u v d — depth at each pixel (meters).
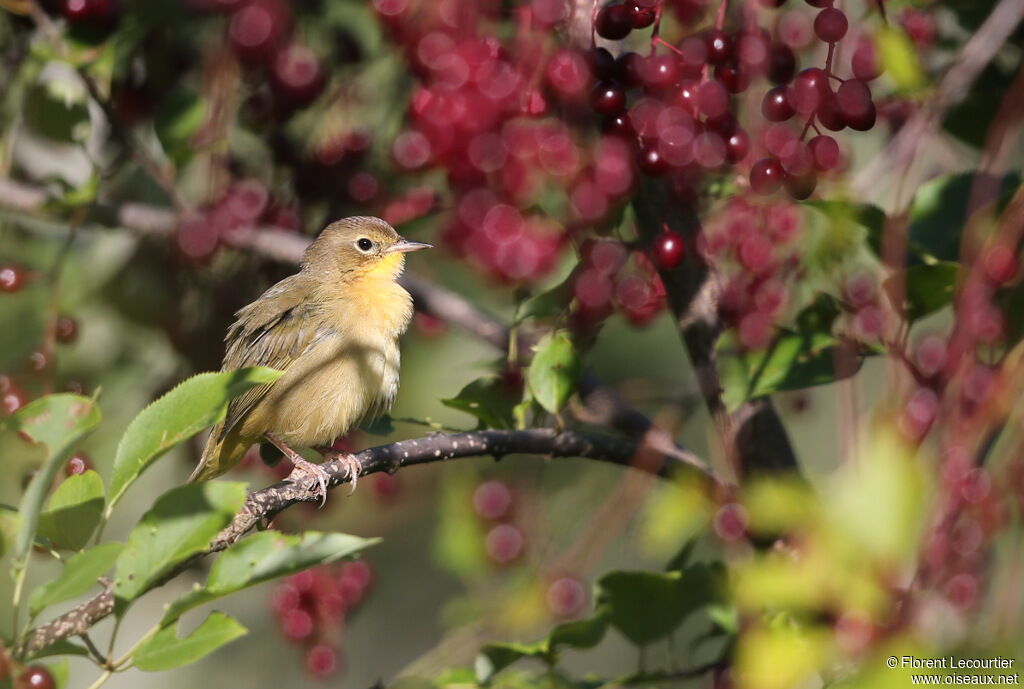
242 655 19.00
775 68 8.61
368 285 12.40
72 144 12.91
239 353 12.43
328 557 6.55
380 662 19.31
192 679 18.91
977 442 6.95
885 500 5.27
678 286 9.92
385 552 18.97
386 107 13.27
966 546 6.66
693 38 8.48
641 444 9.82
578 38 9.10
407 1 10.30
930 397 7.01
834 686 6.31
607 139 8.76
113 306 14.34
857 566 5.86
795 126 9.74
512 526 11.05
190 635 6.50
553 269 9.36
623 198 8.80
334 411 12.08
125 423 14.45
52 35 12.16
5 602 15.32
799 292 10.58
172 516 6.49
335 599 12.45
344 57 13.27
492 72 9.40
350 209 13.73
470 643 9.84
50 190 13.88
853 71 8.84
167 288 14.30
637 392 12.95
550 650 9.01
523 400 10.25
